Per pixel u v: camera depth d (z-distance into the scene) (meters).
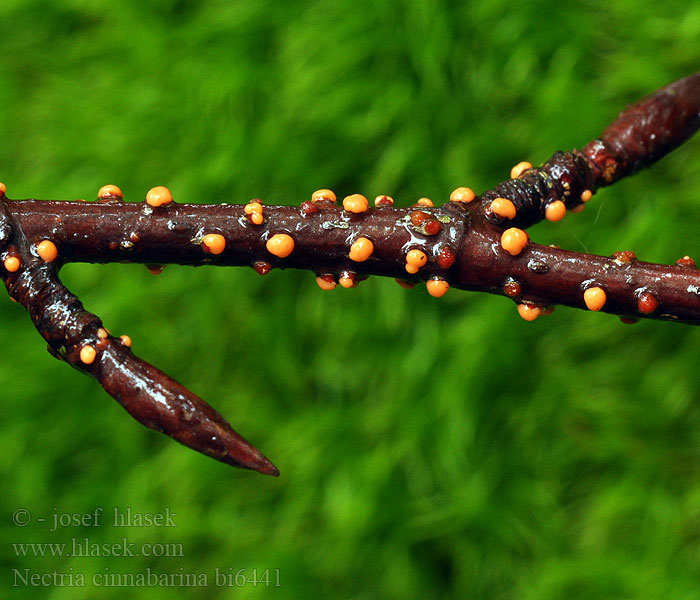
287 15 0.58
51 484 0.62
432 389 0.57
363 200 0.18
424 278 0.18
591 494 0.57
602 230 0.56
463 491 0.55
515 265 0.18
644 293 0.18
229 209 0.18
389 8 0.56
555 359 0.57
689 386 0.55
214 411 0.17
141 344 0.60
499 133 0.57
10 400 0.60
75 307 0.18
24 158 0.66
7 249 0.18
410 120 0.56
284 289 0.59
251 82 0.58
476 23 0.56
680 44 0.56
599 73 0.59
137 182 0.61
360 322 0.57
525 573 0.55
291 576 0.56
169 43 0.61
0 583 0.58
